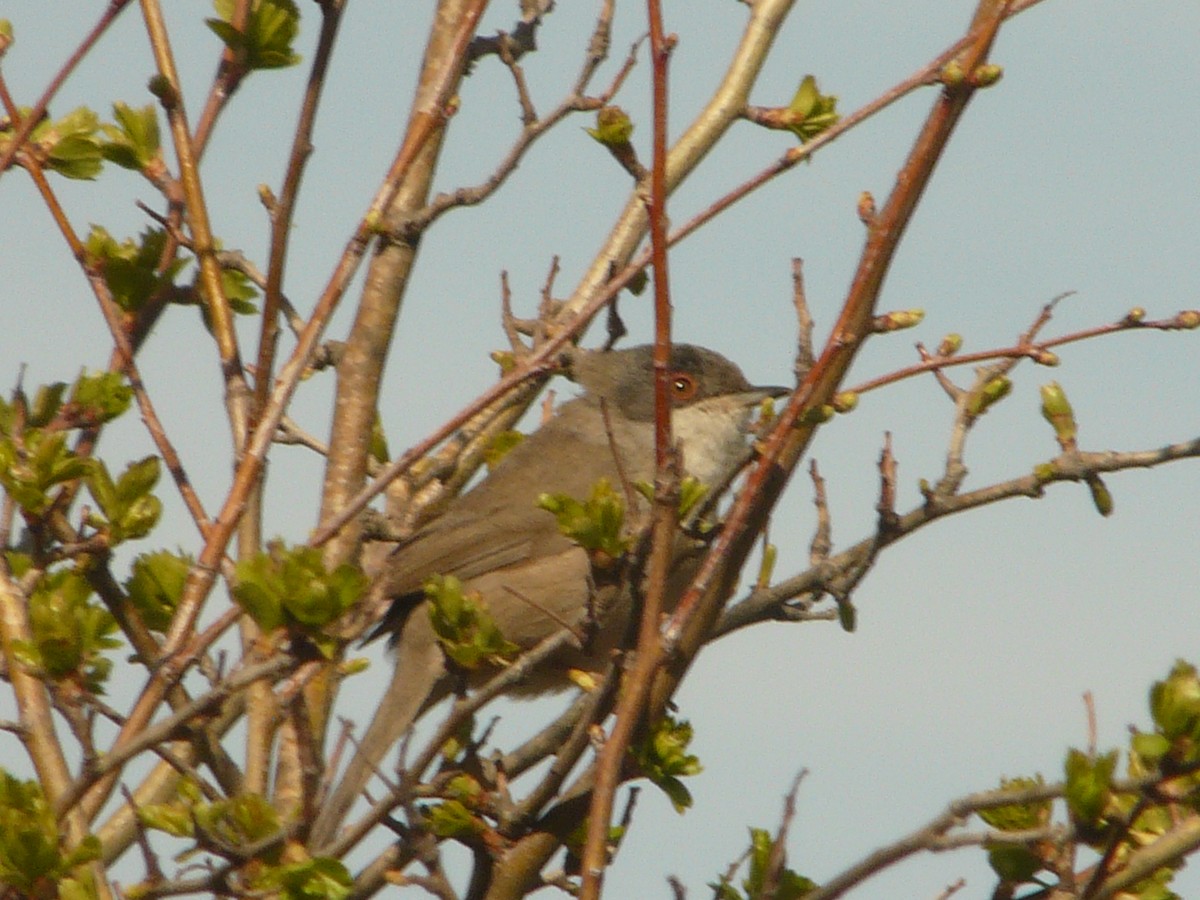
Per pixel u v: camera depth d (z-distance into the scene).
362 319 10.94
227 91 10.05
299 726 7.71
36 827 7.37
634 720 6.98
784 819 7.29
